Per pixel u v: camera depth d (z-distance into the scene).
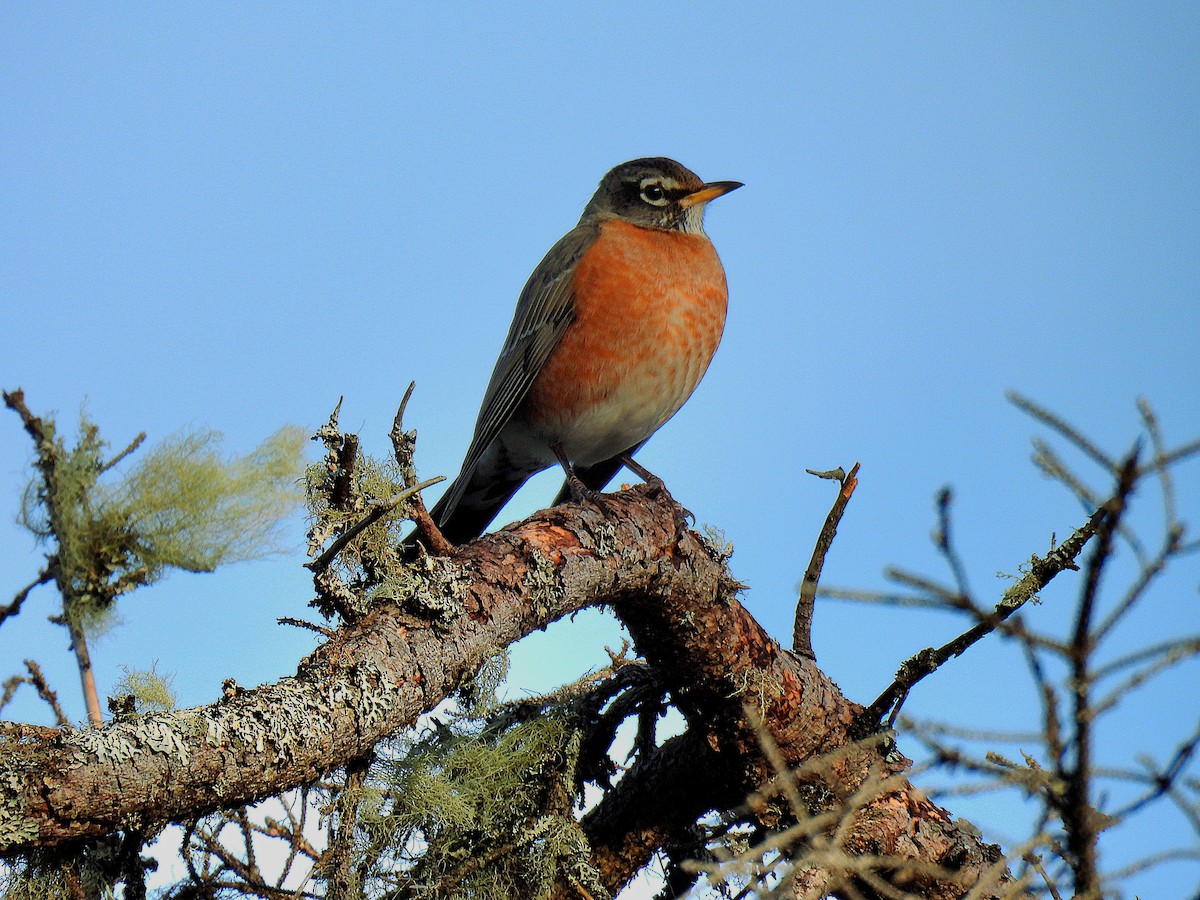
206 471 4.33
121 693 5.04
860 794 4.45
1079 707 3.99
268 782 4.71
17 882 4.53
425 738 6.56
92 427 4.40
